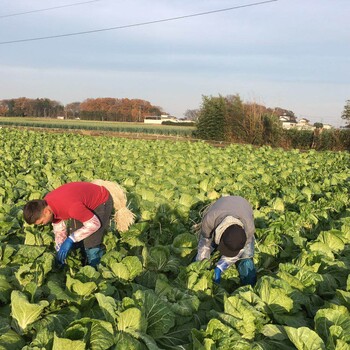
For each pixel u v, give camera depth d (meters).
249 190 11.09
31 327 4.05
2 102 138.00
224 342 3.74
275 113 40.66
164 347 3.94
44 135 32.28
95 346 3.52
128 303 3.97
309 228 8.24
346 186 13.20
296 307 4.53
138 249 6.61
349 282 4.90
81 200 5.46
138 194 9.72
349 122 38.44
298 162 20.97
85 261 6.04
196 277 4.90
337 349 3.62
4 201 9.24
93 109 128.88
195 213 8.91
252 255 5.43
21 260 5.62
